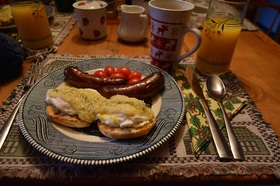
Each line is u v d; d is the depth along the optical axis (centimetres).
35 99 54
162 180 42
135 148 42
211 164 44
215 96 63
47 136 44
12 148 45
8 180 41
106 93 55
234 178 42
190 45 93
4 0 119
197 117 55
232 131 51
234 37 67
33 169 41
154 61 75
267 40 99
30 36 79
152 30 70
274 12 267
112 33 102
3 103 56
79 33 96
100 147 43
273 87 70
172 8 72
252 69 79
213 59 71
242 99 62
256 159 45
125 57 79
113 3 108
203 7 131
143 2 106
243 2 66
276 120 57
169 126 48
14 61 65
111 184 43
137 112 46
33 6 75
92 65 71
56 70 66
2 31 93
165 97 58
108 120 45
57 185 42
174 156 46
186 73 72
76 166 42
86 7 87
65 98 49
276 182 43
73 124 47
